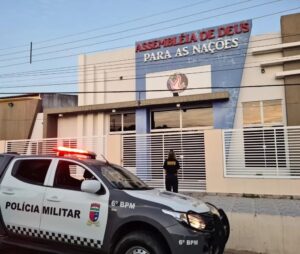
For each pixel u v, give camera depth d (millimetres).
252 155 14453
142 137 16797
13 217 6371
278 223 7574
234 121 18562
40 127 24938
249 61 18828
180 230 5090
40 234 6070
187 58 20281
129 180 6453
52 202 6035
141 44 21672
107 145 17500
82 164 6242
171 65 20703
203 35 19953
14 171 6695
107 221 5520
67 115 22812
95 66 22969
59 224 5914
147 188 6422
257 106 18391
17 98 25781
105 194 5707
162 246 5188
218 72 19422
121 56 22297
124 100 21922
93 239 5602
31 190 6312
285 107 17766
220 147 14883
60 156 6570
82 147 18219
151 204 5371
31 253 7168
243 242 7820
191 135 15781
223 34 19453
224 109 18750
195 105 19500
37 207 6164
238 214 8000
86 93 22906
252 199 13234
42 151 19719
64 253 5887
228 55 19266
